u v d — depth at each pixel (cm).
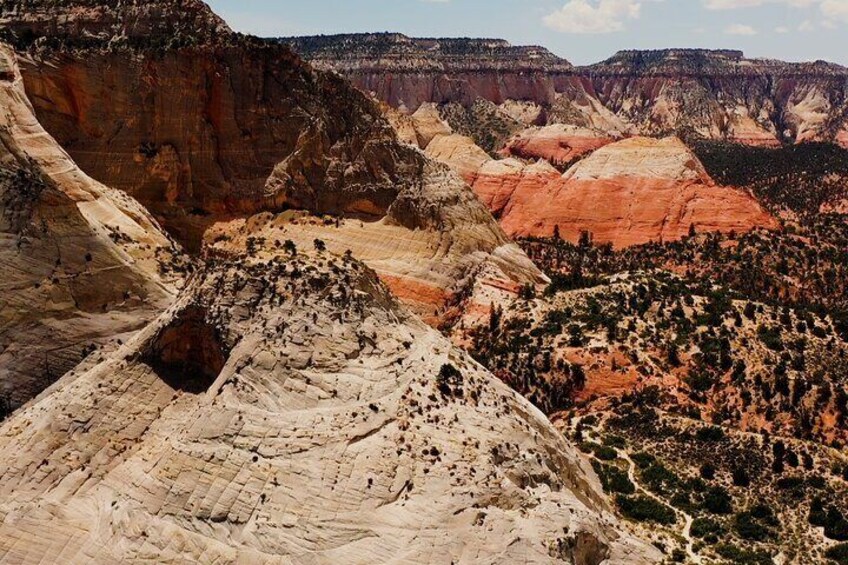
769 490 6500
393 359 5319
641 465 6925
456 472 4691
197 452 4662
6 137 8050
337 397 5006
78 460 4919
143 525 4381
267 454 4662
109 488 4709
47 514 4531
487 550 4353
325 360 5141
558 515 4675
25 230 7688
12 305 7425
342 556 4306
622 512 6141
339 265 5591
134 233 8662
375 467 4653
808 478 6562
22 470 4862
